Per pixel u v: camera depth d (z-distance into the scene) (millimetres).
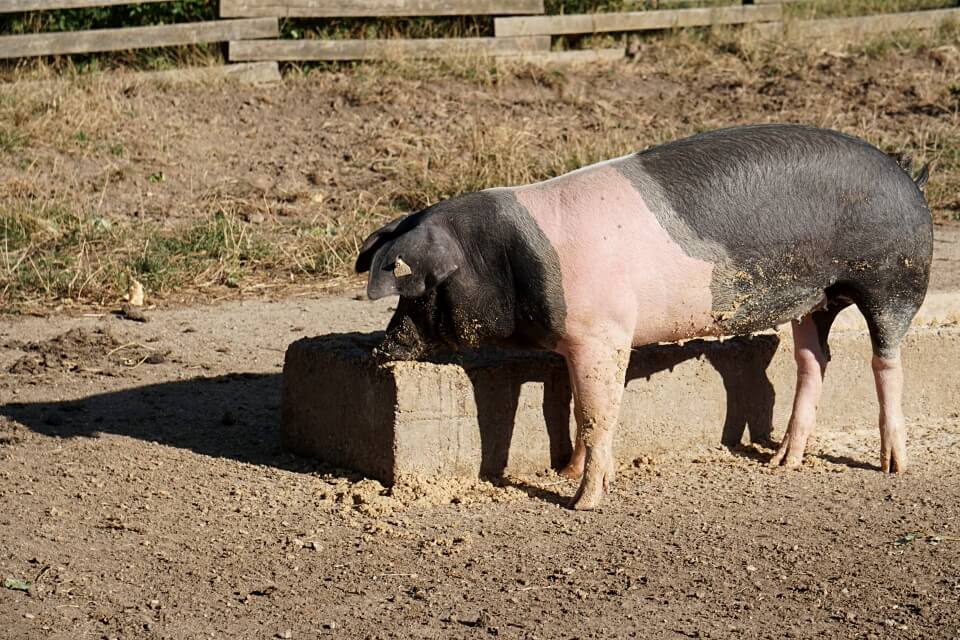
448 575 5727
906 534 6164
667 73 17328
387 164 14406
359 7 16594
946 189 14555
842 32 18719
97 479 6895
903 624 5230
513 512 6484
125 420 7934
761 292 6535
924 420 8133
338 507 6520
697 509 6516
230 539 6121
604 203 6297
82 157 13984
